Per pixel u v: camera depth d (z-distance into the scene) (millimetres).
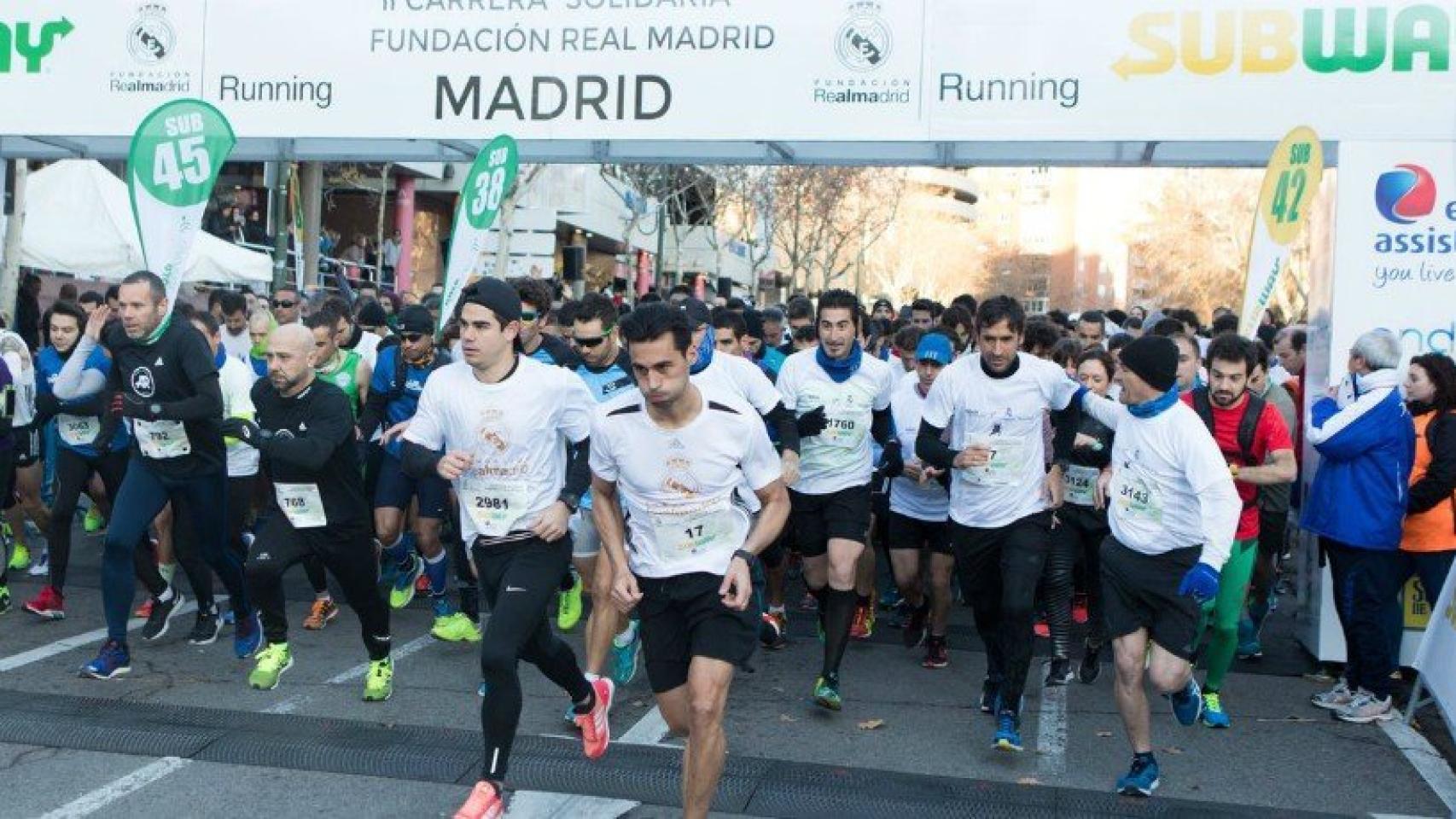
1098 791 5395
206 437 6656
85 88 9492
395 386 7812
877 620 8906
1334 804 5316
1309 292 8148
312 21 9195
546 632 4988
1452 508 6402
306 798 5012
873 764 5684
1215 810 5172
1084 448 6926
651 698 6672
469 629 7648
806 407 6648
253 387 6090
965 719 6449
